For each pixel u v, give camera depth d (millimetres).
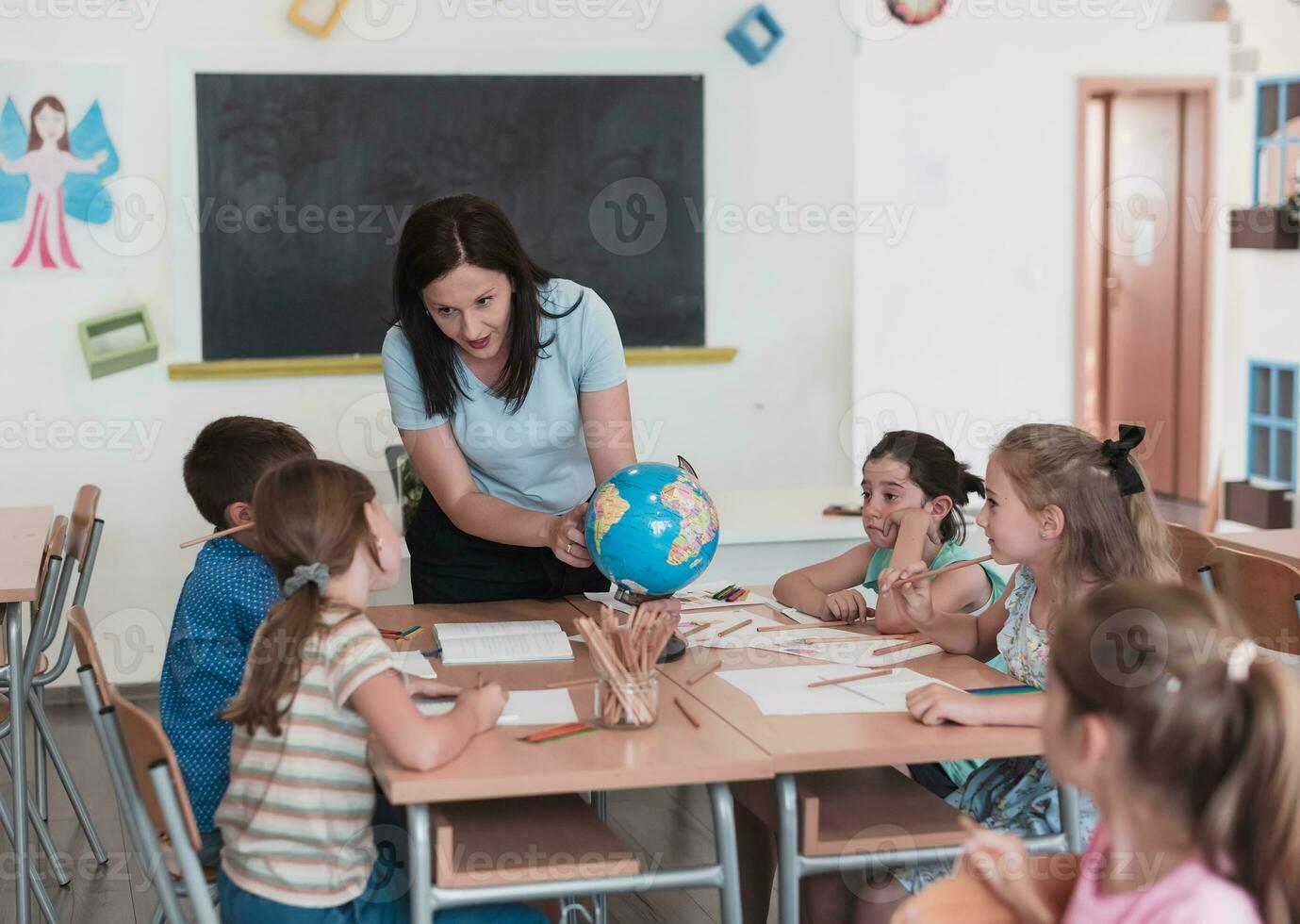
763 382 4723
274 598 2049
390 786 1504
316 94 4266
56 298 4117
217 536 2086
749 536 3291
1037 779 1887
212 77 4176
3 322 4086
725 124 4570
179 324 4230
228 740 2014
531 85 4426
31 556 2803
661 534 1988
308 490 1655
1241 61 5852
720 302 4648
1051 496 1862
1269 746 962
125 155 4129
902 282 5453
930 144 5410
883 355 5473
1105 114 6098
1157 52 5715
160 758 1507
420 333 2197
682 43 4516
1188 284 6258
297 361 4309
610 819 3111
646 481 2029
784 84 4590
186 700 2025
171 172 4172
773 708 1778
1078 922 1042
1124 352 6344
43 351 4121
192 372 4219
